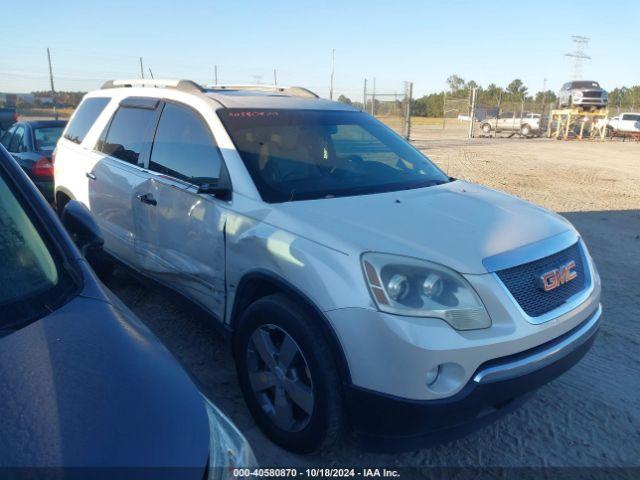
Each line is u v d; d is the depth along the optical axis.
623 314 5.36
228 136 3.75
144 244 4.37
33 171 7.68
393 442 2.77
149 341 1.97
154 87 4.79
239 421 3.43
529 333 2.80
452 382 2.63
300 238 3.02
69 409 1.55
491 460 3.19
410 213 3.28
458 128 42.81
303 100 4.64
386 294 2.66
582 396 3.89
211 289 3.67
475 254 2.85
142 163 4.48
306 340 2.86
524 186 13.38
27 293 2.04
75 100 32.22
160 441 1.52
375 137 4.55
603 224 9.23
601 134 35.19
